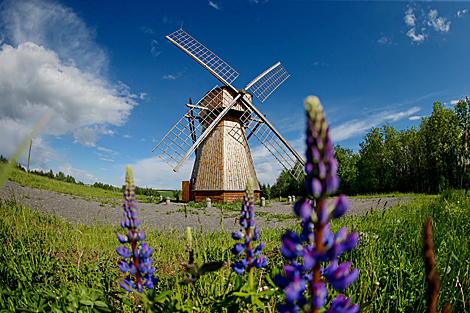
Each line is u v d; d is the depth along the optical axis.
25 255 4.05
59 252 5.21
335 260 1.15
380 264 3.56
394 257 3.84
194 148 22.12
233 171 24.36
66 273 3.64
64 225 9.05
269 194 49.78
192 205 23.25
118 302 3.00
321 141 0.98
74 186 35.12
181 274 3.92
